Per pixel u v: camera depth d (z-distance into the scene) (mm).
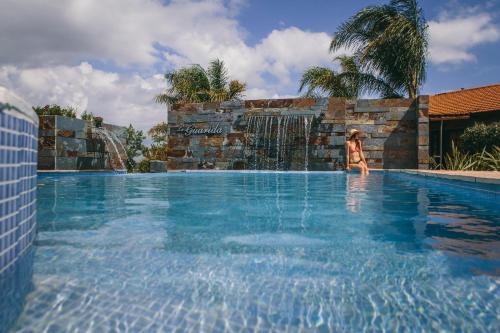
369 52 17547
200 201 5180
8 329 1397
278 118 14633
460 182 6449
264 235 2980
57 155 11367
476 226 3383
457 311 1593
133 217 3832
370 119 14422
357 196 5801
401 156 14250
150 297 1708
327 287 1852
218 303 1652
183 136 15438
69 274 2000
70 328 1413
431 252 2494
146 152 24031
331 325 1466
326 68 19844
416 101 14000
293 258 2334
